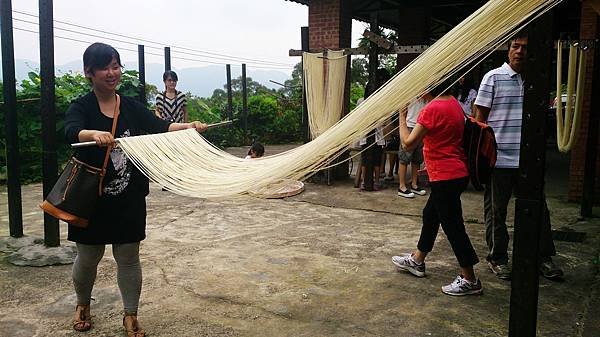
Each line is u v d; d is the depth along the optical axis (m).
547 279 3.66
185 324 2.97
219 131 13.27
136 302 2.81
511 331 2.24
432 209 3.58
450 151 3.32
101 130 2.66
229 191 2.33
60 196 2.52
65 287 3.51
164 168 2.49
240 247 4.46
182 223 5.30
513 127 3.51
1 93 7.81
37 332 2.86
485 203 3.95
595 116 5.29
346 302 3.29
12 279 3.64
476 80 9.06
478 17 1.94
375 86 6.80
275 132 14.71
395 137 7.48
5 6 4.31
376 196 6.75
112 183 2.63
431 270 3.88
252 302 3.28
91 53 2.59
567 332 2.86
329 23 7.66
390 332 2.88
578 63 4.70
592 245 4.48
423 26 10.23
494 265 3.76
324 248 4.44
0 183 7.64
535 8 1.87
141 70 8.84
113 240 2.67
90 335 2.84
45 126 3.99
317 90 7.31
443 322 3.00
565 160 10.80
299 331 2.89
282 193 6.52
